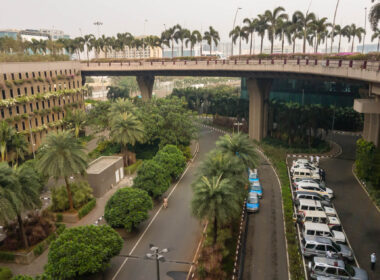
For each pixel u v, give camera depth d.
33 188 29.69
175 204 41.12
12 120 54.50
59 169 35.44
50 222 33.41
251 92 69.81
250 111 71.81
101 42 96.62
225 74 71.31
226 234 31.56
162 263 28.81
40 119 62.66
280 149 63.53
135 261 29.23
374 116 44.38
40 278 24.23
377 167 40.56
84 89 79.31
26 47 91.62
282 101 78.94
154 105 65.50
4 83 54.19
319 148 63.69
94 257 23.89
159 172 40.38
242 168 31.77
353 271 25.48
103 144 65.19
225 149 35.66
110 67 78.88
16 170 29.52
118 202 32.59
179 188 46.44
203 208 26.92
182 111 61.81
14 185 27.75
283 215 37.44
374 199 40.19
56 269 23.41
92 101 119.19
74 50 99.38
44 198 42.56
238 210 28.16
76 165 35.97
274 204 40.44
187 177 50.88
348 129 79.50
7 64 55.00
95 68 79.75
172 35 88.00
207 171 30.38
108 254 25.28
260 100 69.50
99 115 64.75
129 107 59.91
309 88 84.25
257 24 73.06
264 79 68.81
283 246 31.11
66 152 35.25
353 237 32.34
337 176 49.69
